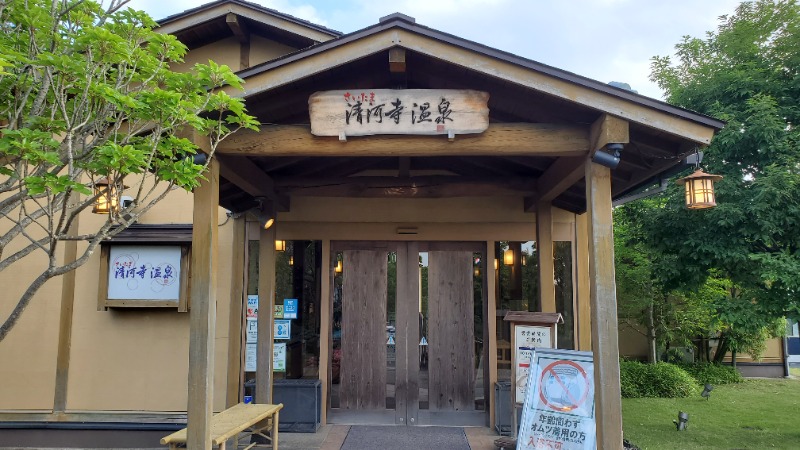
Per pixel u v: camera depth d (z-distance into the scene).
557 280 6.57
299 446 5.58
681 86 8.23
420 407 6.47
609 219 3.89
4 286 6.38
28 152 2.96
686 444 6.28
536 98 4.13
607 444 3.63
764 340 11.22
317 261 6.63
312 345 6.53
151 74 3.79
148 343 6.30
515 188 6.00
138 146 3.50
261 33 7.17
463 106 3.97
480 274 6.63
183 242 6.15
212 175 4.04
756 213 5.78
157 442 6.14
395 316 6.59
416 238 6.59
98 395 6.24
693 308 10.16
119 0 3.79
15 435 6.21
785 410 8.31
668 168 4.41
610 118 3.74
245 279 6.51
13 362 6.30
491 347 6.42
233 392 6.27
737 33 7.64
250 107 4.20
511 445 5.21
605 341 3.75
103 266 6.20
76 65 3.10
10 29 3.67
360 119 3.99
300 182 5.92
